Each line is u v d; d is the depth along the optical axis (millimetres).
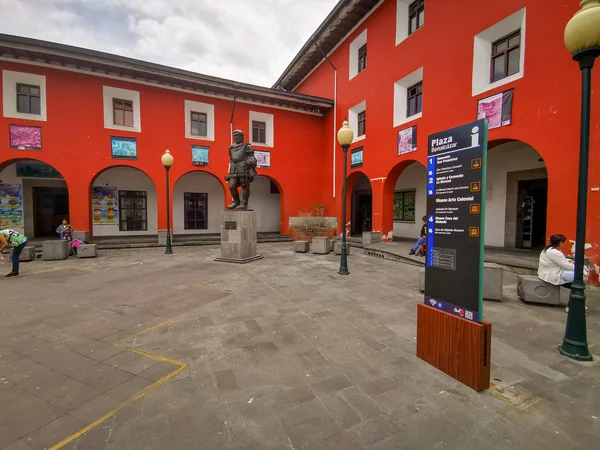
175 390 2752
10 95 11633
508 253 9672
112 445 2107
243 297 5699
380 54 13016
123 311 4945
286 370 3092
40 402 2590
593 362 3223
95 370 3113
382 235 13055
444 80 10062
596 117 6359
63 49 11297
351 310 4945
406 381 2881
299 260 10055
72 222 12625
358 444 2109
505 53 8531
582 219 3268
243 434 2207
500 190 11359
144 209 16500
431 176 3164
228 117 15469
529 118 7625
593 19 2967
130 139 13461
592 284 6410
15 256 7680
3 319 4609
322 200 17859
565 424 2301
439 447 2084
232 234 9641
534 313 4719
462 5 9414
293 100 15938
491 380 2885
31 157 11969
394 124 12328
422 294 5875
